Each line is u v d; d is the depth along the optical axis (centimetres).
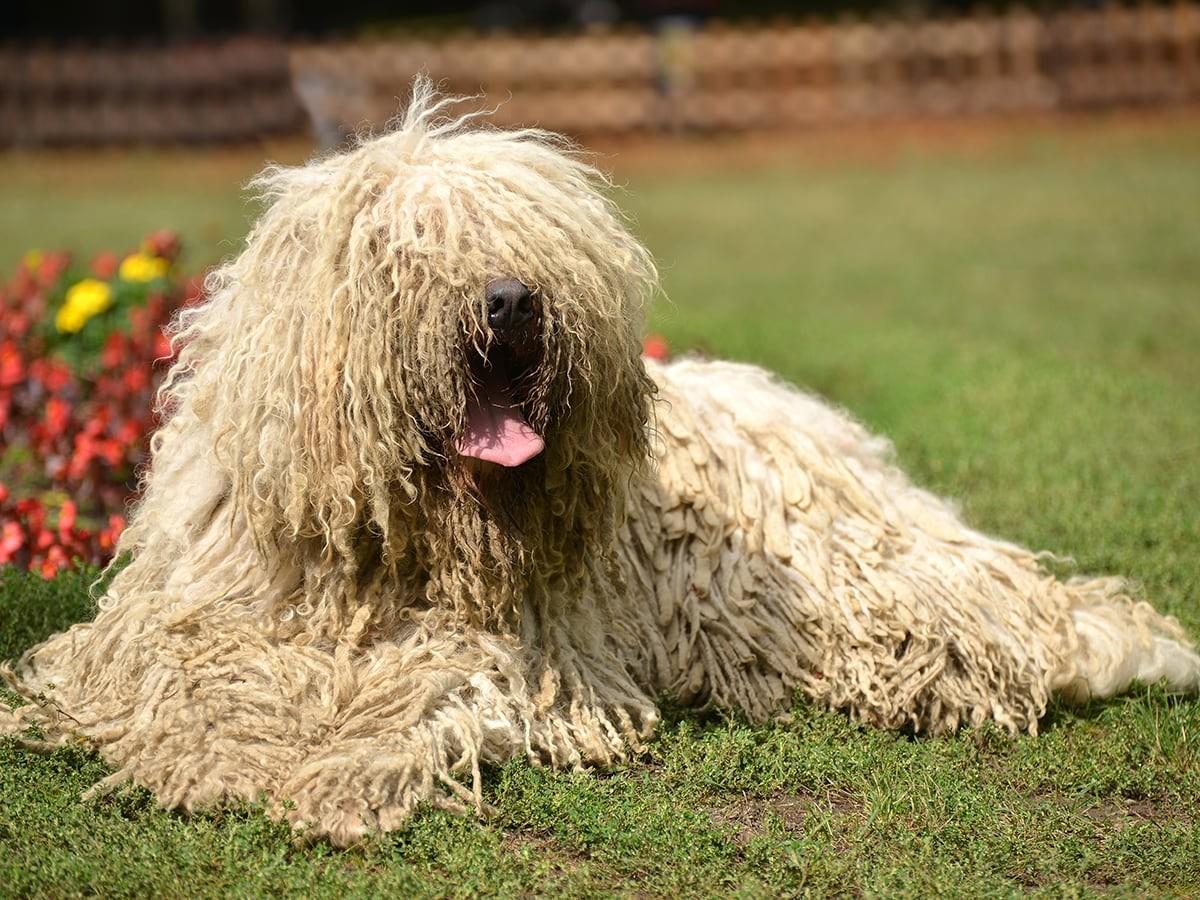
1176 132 2495
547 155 409
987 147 2464
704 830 377
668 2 3447
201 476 420
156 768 371
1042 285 1332
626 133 2639
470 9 3766
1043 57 2684
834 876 357
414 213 380
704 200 2048
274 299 389
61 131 2519
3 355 761
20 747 397
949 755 436
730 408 492
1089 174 2153
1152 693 473
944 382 892
